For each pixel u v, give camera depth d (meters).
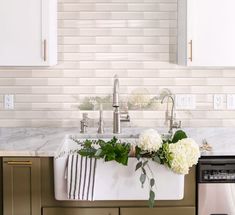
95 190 2.68
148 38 3.58
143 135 2.61
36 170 2.84
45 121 3.62
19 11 3.16
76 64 3.59
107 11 3.56
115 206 2.83
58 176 2.72
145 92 3.60
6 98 3.59
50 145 2.99
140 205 2.83
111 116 3.61
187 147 2.55
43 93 3.60
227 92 3.62
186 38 3.23
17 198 2.85
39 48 3.18
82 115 3.60
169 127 3.54
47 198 2.85
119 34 3.57
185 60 3.27
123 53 3.58
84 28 3.57
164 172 2.65
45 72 3.59
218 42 3.21
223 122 3.63
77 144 3.31
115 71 3.59
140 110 3.61
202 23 3.21
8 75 3.58
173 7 3.57
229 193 2.88
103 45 3.58
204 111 3.62
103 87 3.60
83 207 2.83
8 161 2.83
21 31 3.17
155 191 2.67
